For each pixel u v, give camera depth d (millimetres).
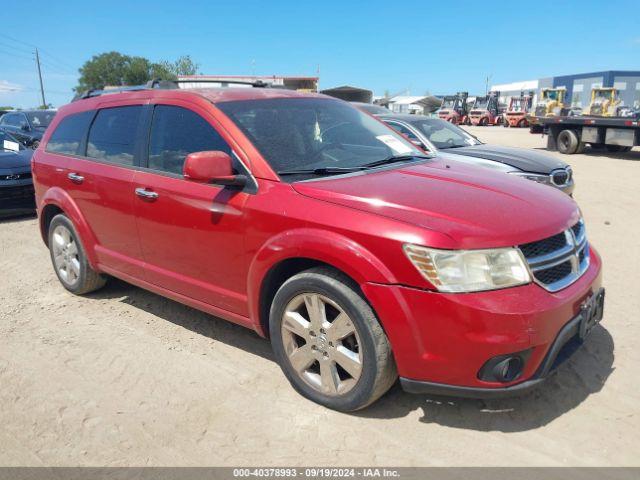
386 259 2729
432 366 2711
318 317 3053
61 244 5004
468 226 2723
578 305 2895
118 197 4152
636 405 3109
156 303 4836
